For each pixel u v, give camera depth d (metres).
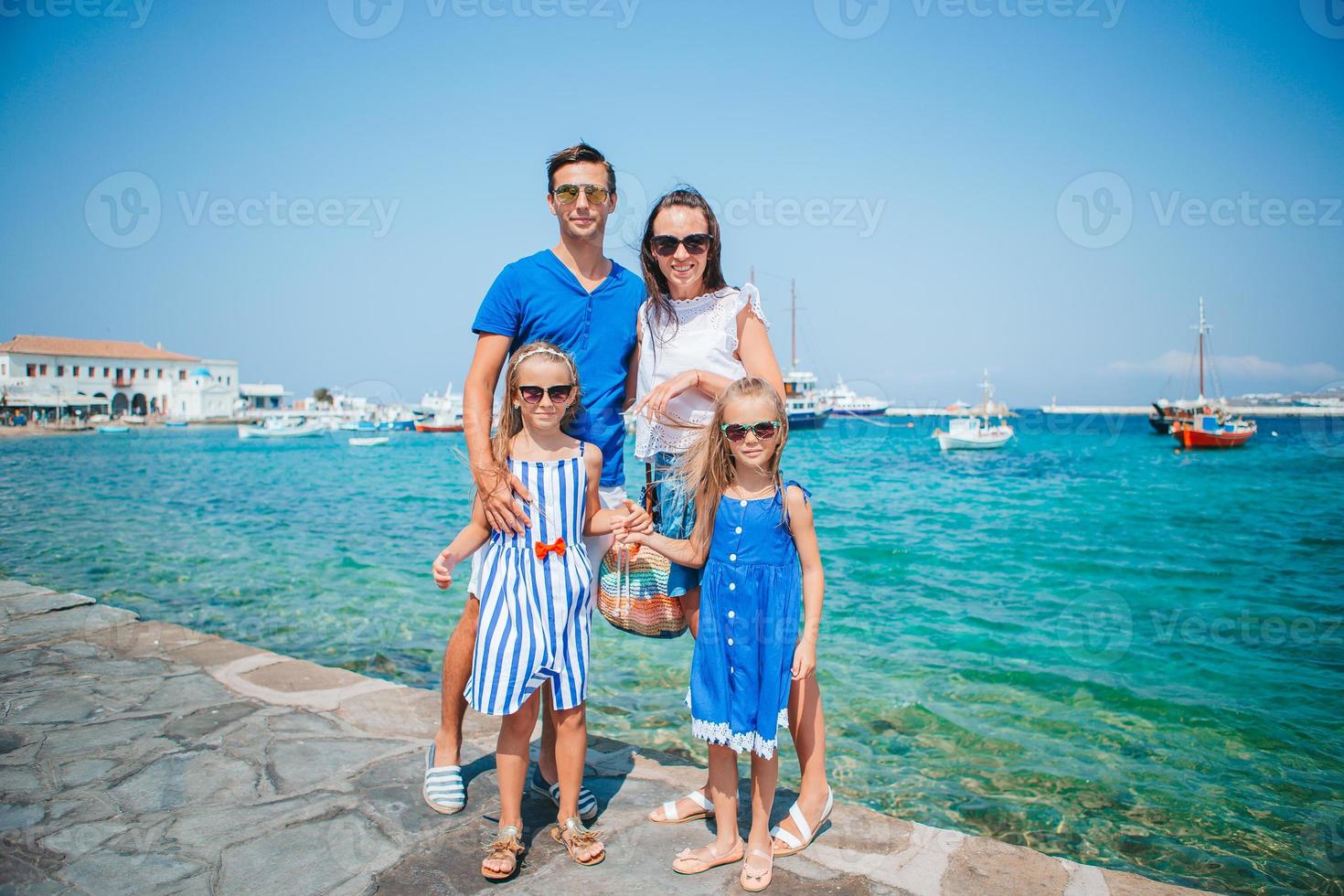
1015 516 17.16
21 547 11.62
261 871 2.42
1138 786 4.05
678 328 2.94
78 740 3.42
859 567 11.00
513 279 3.00
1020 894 2.36
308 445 52.72
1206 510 18.23
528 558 2.63
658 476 3.03
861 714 5.05
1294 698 5.43
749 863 2.43
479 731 3.66
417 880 2.40
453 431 69.88
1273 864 3.32
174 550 11.46
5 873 2.37
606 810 2.94
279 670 4.36
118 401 77.38
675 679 5.43
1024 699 5.34
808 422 56.62
